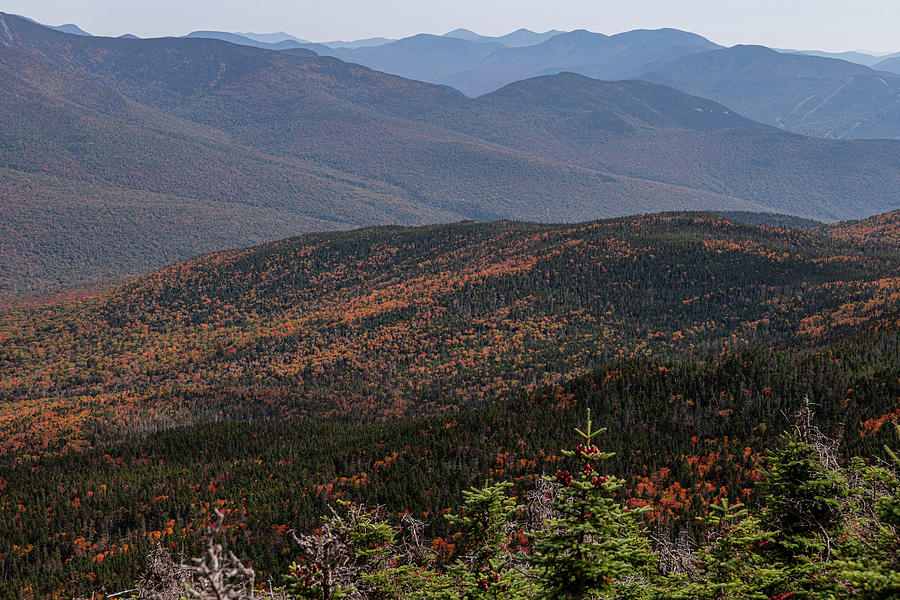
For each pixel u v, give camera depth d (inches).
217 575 602.5
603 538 786.8
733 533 925.8
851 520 878.4
